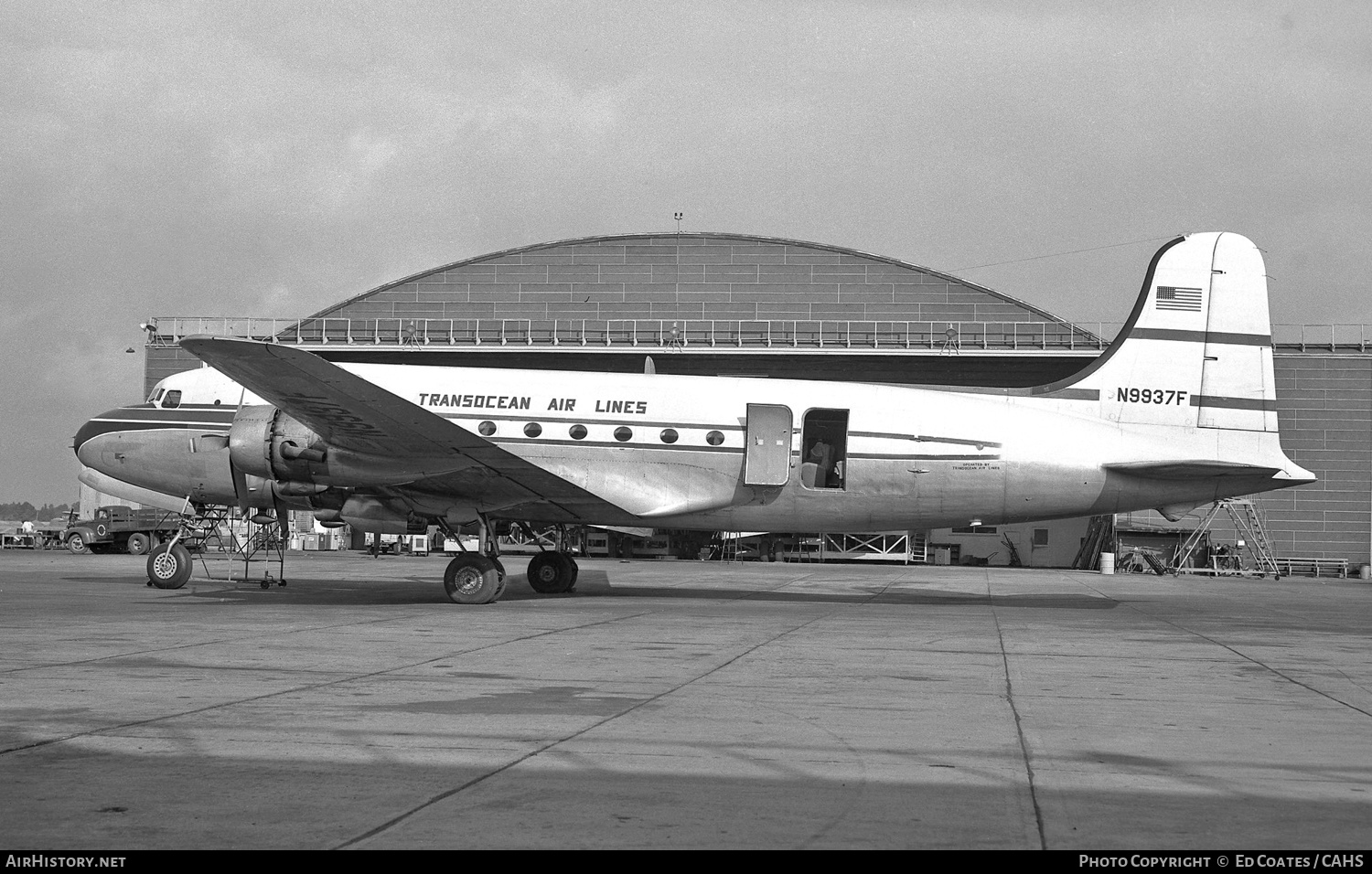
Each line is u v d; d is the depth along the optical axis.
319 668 11.74
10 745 7.71
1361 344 53.16
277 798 6.42
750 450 22.17
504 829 5.89
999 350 51.84
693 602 22.48
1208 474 22.00
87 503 53.66
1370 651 15.58
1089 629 18.08
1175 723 9.38
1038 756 7.94
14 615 17.64
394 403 18.33
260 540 34.28
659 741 8.22
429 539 55.97
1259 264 22.64
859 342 54.59
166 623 16.52
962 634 16.80
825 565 50.25
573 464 22.55
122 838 5.62
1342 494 52.62
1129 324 22.78
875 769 7.44
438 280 56.88
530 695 10.23
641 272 56.25
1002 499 22.31
